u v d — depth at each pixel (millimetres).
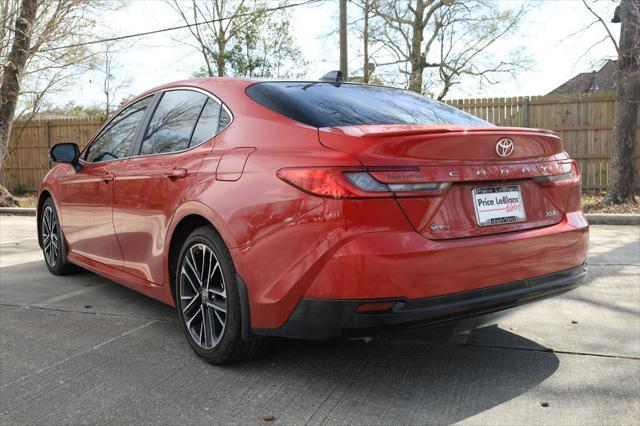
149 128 3857
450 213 2568
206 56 21141
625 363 3041
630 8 10625
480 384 2787
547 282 2879
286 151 2703
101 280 5086
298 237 2516
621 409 2516
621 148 10703
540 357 3135
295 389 2752
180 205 3197
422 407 2553
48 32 14094
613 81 11328
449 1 19484
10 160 17156
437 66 20438
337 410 2533
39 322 3877
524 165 2842
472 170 2631
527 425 2381
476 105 13055
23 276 5270
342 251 2396
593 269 5336
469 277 2566
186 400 2656
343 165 2434
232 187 2850
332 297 2436
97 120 16250
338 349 3258
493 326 3674
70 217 4750
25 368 3070
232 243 2787
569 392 2689
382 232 2416
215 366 3051
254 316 2734
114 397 2699
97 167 4312
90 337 3557
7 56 13977
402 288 2418
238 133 3031
